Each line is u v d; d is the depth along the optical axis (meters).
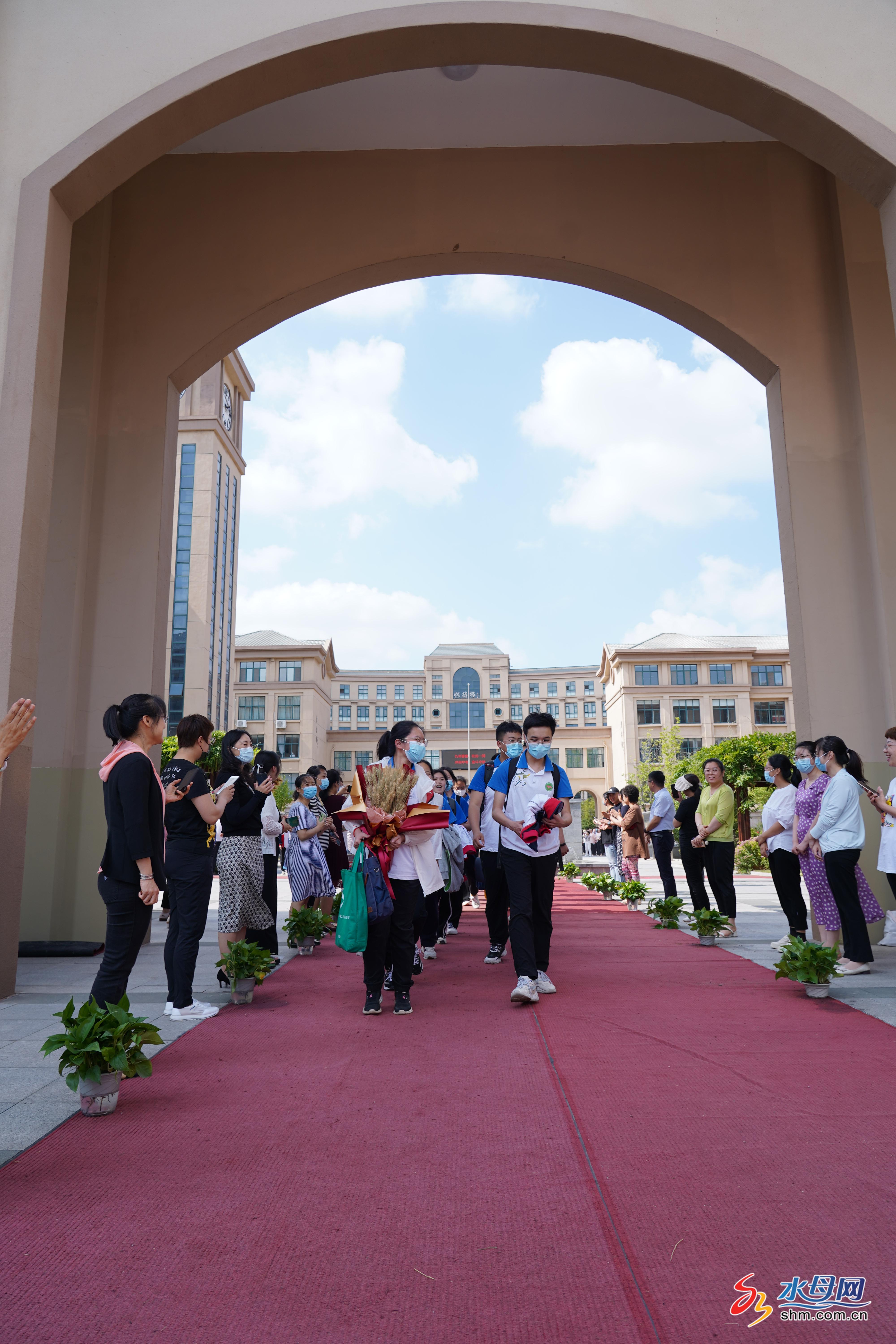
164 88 5.89
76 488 8.76
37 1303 1.95
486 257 9.20
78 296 9.04
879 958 6.81
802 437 8.44
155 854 3.70
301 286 9.13
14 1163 2.76
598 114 8.84
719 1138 2.93
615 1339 1.82
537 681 78.06
